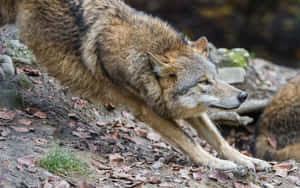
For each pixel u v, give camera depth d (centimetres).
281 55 4288
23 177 810
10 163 840
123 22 1044
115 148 1069
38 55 1114
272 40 4306
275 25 4300
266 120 1374
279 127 1347
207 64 1034
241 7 4234
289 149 1261
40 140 966
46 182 806
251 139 1464
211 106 1036
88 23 1046
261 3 4294
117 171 913
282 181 1001
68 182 830
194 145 1053
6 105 1080
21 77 1204
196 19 4150
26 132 993
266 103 1514
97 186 840
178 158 1089
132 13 1083
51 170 855
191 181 921
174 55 1027
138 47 1019
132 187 853
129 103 1075
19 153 884
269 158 1284
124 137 1173
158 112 1052
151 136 1236
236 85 1620
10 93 1097
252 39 4262
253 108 1511
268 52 4281
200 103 1030
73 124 1126
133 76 1016
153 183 885
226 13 4047
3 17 1134
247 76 1667
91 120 1216
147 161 1027
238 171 969
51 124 1082
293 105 1332
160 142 1221
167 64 996
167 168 988
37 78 1284
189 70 1016
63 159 881
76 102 1252
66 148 970
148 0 4188
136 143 1162
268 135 1355
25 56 1357
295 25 4284
